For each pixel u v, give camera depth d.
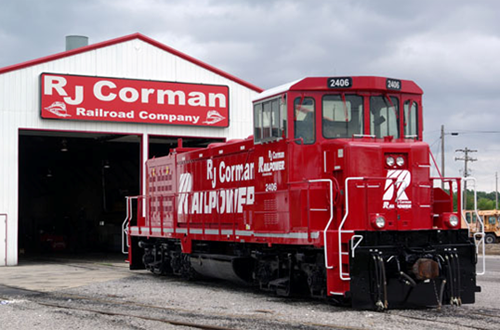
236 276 15.49
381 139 12.98
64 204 49.50
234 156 15.84
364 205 12.30
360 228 12.28
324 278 12.64
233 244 16.39
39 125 26.72
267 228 14.06
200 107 29.08
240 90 30.08
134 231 21.92
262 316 11.41
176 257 19.17
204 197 17.36
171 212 19.42
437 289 12.20
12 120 26.36
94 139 34.12
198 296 14.56
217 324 10.68
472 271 12.55
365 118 12.96
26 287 17.62
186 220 18.44
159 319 11.29
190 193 18.20
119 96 27.75
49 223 49.69
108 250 42.69
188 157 18.48
